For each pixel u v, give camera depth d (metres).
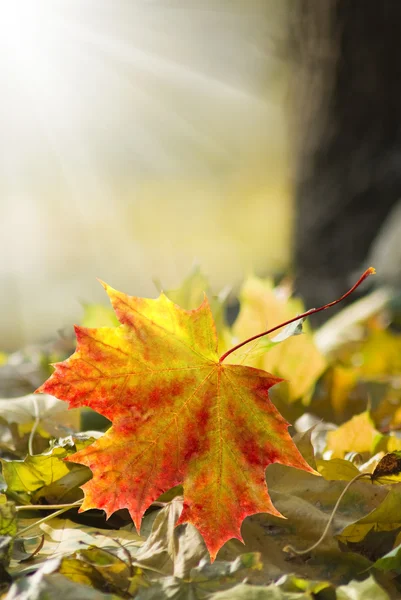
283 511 0.64
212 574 0.59
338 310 2.03
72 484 0.68
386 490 0.65
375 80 2.40
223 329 0.86
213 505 0.61
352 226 2.46
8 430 0.80
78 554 0.61
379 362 1.18
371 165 2.44
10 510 0.62
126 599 0.58
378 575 0.61
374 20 2.36
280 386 0.86
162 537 0.62
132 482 0.61
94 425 0.83
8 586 0.59
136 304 0.61
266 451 0.61
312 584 0.58
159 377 0.62
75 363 0.61
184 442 0.61
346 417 0.91
